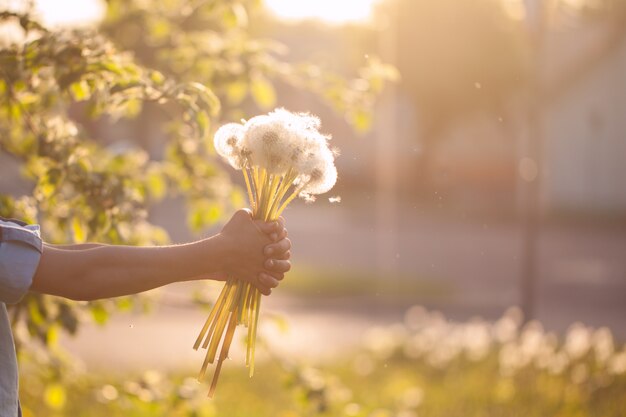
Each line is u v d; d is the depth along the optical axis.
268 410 7.82
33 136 3.94
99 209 3.47
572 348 9.49
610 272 21.84
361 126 4.90
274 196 2.23
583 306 16.97
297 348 12.09
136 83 3.14
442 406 8.11
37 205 3.72
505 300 18.03
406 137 38.47
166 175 4.72
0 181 4.22
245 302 2.37
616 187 38.62
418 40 38.06
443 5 37.56
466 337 10.83
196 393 4.42
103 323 4.08
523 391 8.51
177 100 3.15
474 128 38.19
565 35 38.12
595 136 38.72
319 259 23.72
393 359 10.96
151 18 4.92
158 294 4.49
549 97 38.50
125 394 4.35
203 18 4.88
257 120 2.23
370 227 33.41
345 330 14.41
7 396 2.09
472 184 37.47
